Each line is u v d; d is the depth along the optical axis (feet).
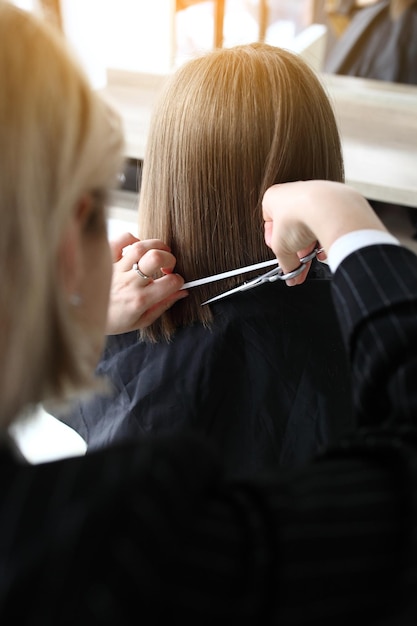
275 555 0.95
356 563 0.99
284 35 3.59
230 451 2.22
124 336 2.37
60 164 0.98
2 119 0.91
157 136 2.12
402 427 1.17
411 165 3.16
